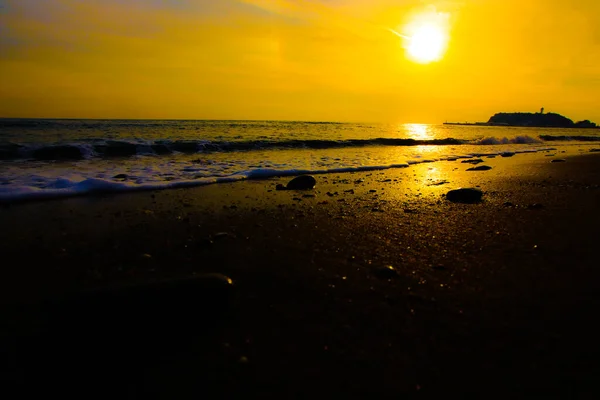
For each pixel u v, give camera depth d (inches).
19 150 430.6
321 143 757.9
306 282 123.4
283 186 309.6
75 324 88.9
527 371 79.3
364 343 90.1
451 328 96.1
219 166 418.9
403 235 175.8
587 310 103.4
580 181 343.0
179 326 95.3
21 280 122.8
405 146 867.4
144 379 77.7
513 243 160.9
